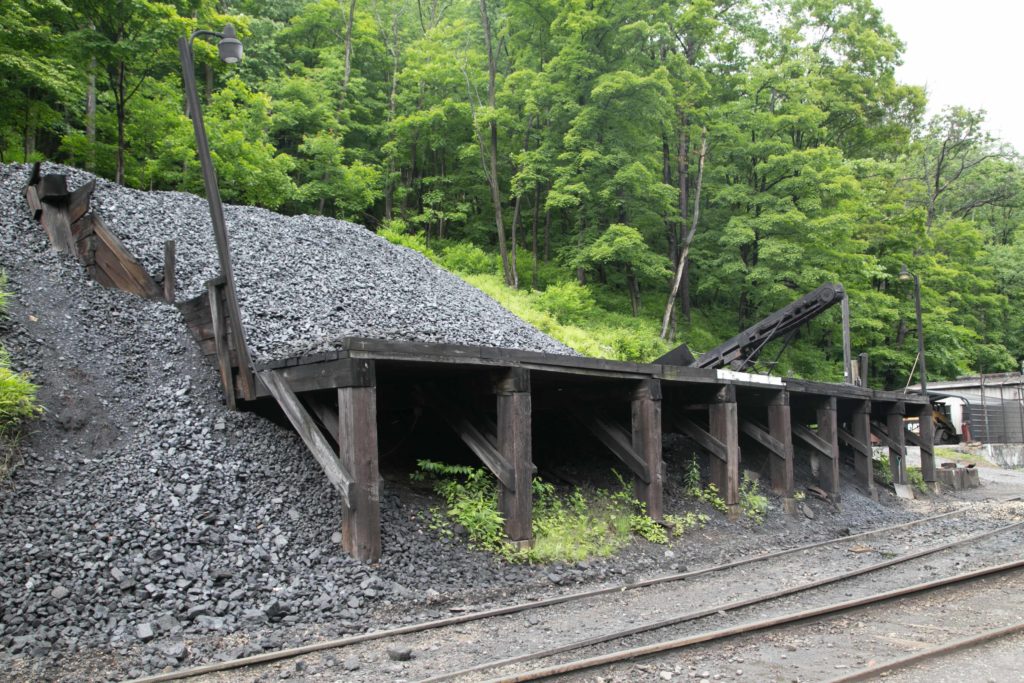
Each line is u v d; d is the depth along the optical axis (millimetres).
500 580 9117
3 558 7160
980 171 62094
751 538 13172
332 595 7762
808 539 13969
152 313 12500
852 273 35594
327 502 9281
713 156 37906
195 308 11773
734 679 5777
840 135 43875
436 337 15586
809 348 39000
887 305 37625
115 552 7598
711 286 37750
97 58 20000
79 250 13672
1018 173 62906
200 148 10180
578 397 13250
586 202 33688
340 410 8586
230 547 8102
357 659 6305
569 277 35688
